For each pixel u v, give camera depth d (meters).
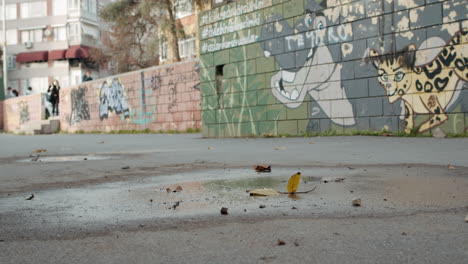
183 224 2.29
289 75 10.24
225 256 1.74
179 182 3.85
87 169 5.12
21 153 8.27
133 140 12.08
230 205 2.74
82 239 2.07
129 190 3.51
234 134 11.50
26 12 52.41
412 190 3.06
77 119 24.12
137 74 19.36
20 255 1.85
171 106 17.66
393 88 8.57
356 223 2.20
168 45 29.16
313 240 1.92
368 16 8.88
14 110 33.59
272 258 1.69
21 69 52.59
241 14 11.15
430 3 8.02
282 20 10.31
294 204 2.71
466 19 7.61
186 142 10.10
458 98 7.75
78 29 51.00
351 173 4.05
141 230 2.20
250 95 11.07
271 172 4.33
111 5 33.38
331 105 9.54
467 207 2.48
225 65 11.62
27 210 2.80
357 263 1.61
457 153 5.37
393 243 1.84
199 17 12.27
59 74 51.66
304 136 9.95
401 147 6.48
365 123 9.01
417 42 8.22
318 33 9.68
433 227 2.08
